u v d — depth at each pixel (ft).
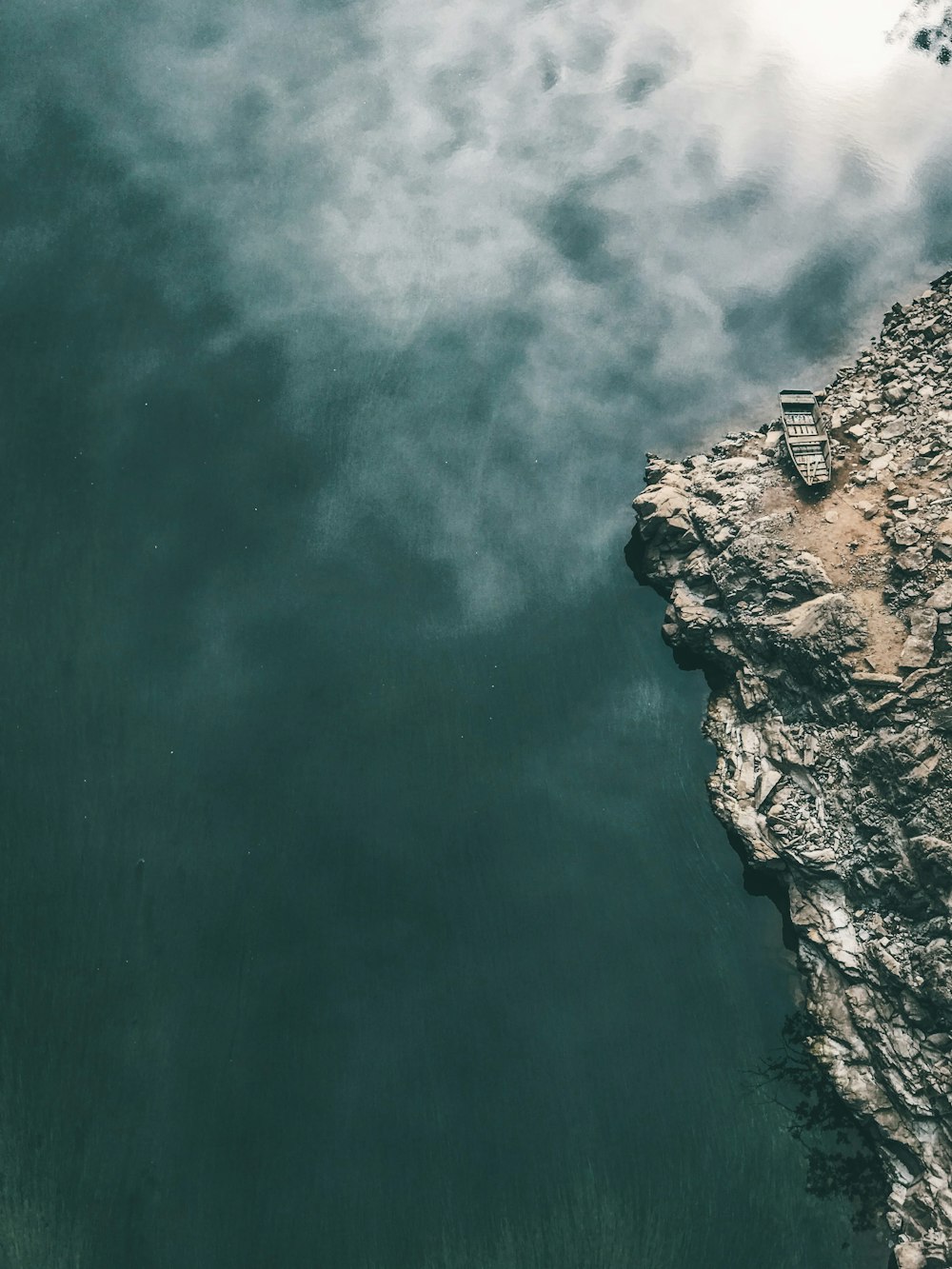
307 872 168.86
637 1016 160.97
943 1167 148.56
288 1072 158.30
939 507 171.22
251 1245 151.33
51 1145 156.76
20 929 165.78
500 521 191.72
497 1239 151.23
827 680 166.71
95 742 175.63
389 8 234.79
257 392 201.77
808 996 161.38
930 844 153.58
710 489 183.73
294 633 183.42
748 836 167.12
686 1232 151.64
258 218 216.33
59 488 192.24
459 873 168.66
